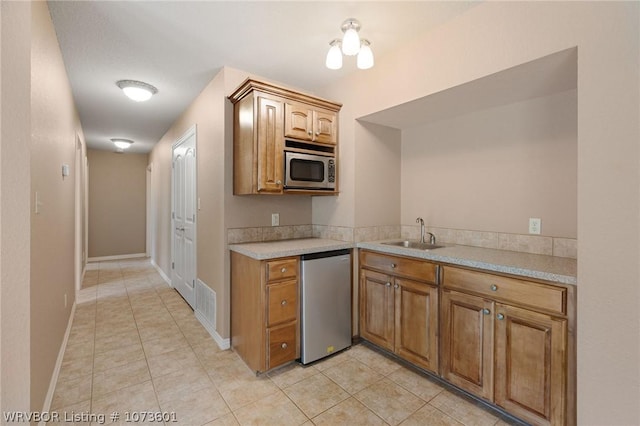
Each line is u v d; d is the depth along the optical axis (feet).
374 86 8.00
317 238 9.83
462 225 8.31
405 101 7.21
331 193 8.91
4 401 4.10
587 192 4.49
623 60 4.19
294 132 8.13
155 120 13.55
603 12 4.36
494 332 5.59
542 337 4.99
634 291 4.11
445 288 6.40
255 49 7.43
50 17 6.10
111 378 6.86
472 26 5.94
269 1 5.68
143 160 22.48
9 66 4.09
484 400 5.79
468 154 8.16
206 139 9.70
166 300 12.34
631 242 4.12
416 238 9.44
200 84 9.59
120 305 11.75
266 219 9.17
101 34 6.79
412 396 6.25
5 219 4.12
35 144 5.02
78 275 13.30
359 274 8.61
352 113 8.68
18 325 4.24
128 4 5.77
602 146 4.36
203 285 9.89
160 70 8.60
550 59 5.05
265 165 7.63
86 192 18.57
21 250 4.27
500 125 7.50
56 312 7.02
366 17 6.17
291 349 7.37
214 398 6.17
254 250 7.27
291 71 8.60
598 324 4.39
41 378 5.40
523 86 6.23
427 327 6.73
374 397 6.22
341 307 8.16
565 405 4.76
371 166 9.07
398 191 9.84
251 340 7.25
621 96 4.20
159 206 17.33
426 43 6.77
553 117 6.64
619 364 4.23
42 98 5.53
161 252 16.66
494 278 5.60
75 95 10.53
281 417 5.63
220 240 8.57
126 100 11.01
